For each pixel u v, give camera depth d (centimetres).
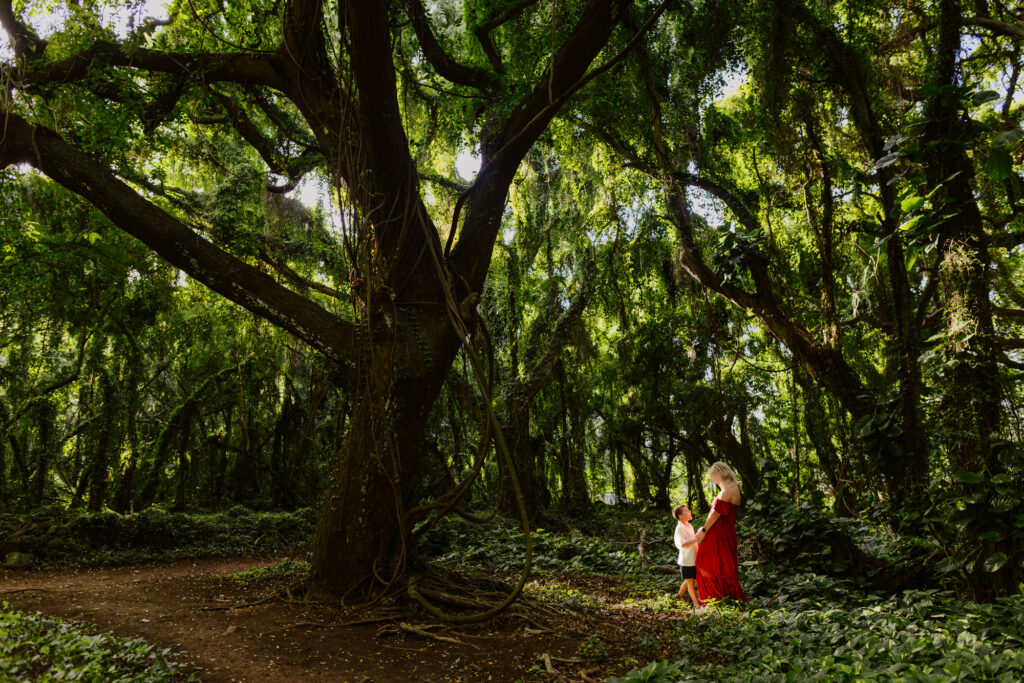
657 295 2042
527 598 734
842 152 1358
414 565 749
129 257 1405
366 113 714
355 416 753
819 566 902
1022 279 1416
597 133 1359
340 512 726
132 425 1839
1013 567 628
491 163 787
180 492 1869
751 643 559
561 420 1959
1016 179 901
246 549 1461
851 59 1058
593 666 521
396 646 578
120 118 891
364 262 729
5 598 786
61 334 1777
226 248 1366
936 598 691
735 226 1536
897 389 999
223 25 902
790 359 2014
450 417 1505
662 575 1087
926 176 650
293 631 609
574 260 1673
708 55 1104
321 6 739
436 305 771
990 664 397
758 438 2245
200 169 1526
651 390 2280
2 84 773
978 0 902
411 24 931
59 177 757
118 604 741
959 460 659
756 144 1412
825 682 410
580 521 1764
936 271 709
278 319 768
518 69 922
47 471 1872
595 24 797
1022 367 972
